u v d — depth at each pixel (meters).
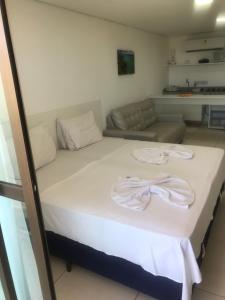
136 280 1.69
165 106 6.42
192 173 2.21
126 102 4.65
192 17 3.93
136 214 1.62
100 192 1.93
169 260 1.42
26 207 1.13
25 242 1.32
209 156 2.59
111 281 1.88
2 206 1.27
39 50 2.77
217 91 5.90
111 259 1.74
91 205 1.75
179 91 6.24
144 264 1.51
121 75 4.39
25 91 2.66
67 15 3.09
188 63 6.17
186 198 1.74
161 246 1.44
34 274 1.39
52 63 2.96
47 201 1.85
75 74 3.34
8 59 0.89
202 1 3.03
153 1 2.95
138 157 2.61
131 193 1.82
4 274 1.32
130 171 2.31
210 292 1.73
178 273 1.41
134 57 4.74
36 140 2.52
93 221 1.66
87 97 3.61
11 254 1.38
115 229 1.58
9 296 1.38
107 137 3.66
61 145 3.11
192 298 1.69
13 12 2.44
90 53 3.57
